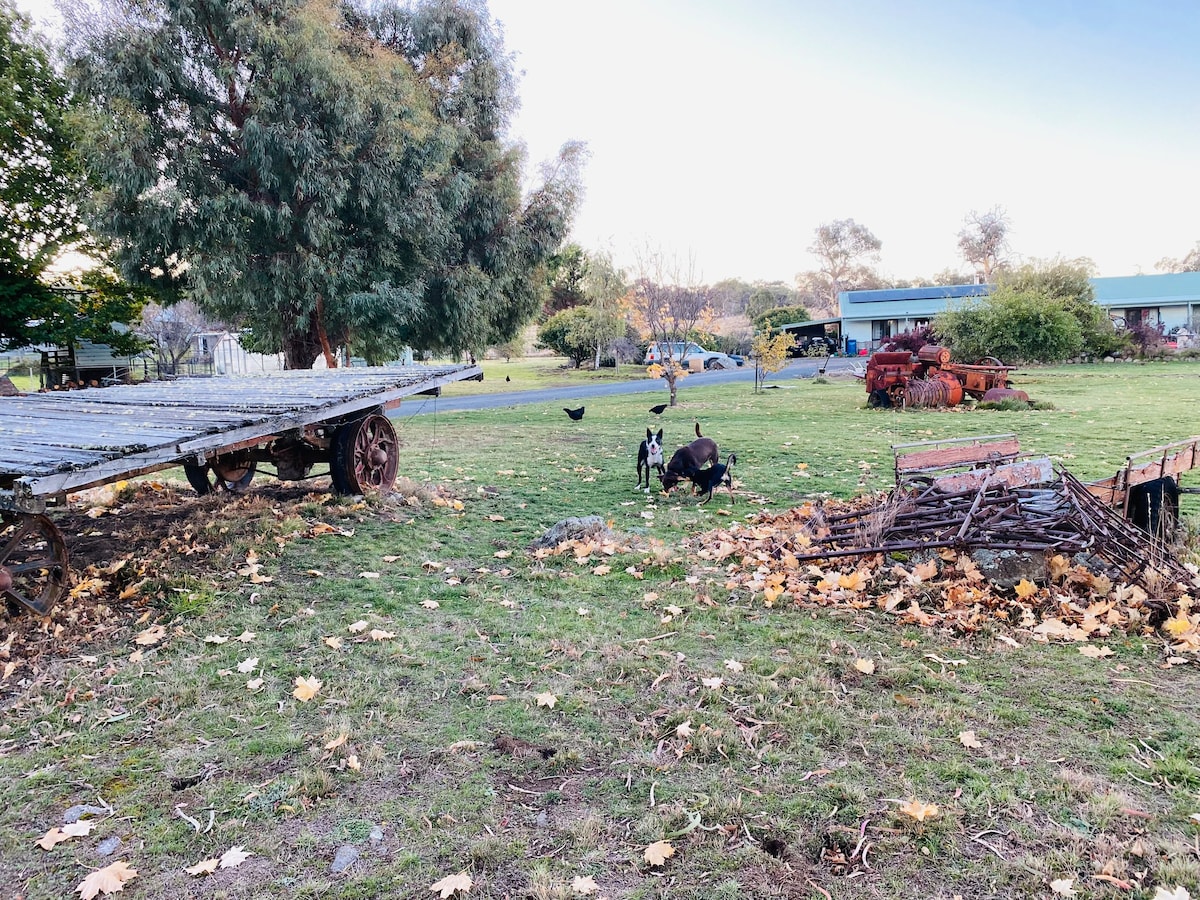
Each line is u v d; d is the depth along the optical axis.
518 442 13.20
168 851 2.53
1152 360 31.95
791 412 17.03
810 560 5.47
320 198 16.09
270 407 6.45
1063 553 4.91
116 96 15.07
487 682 3.73
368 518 7.06
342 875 2.40
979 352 27.55
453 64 20.00
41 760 3.09
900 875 2.36
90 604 4.73
